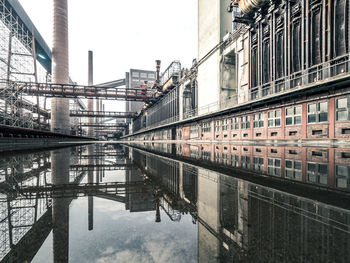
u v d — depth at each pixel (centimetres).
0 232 142
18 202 223
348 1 1036
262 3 1582
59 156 820
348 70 1016
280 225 145
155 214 184
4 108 3011
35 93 3628
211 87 2547
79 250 117
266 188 261
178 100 3594
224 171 405
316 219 155
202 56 2838
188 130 3114
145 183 326
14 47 3425
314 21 1233
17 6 3459
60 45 4434
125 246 122
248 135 1645
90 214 185
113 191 276
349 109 890
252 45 1827
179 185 301
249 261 98
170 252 113
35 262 100
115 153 1057
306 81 1237
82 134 9738
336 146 913
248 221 154
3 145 1288
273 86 1449
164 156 813
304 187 260
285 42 1401
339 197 215
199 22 2978
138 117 7662
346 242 117
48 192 271
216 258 102
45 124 5212
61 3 4462
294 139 1188
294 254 104
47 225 158
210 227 147
